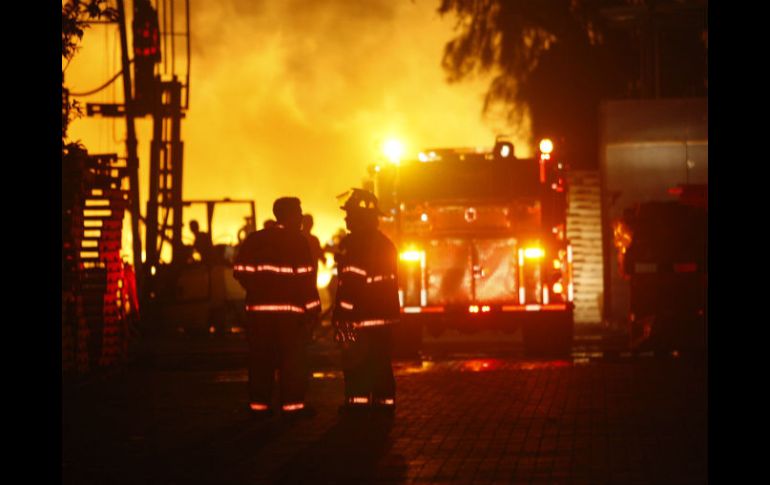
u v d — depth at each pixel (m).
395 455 21.94
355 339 27.06
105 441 23.95
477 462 21.05
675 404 27.77
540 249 44.06
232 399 30.80
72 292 35.22
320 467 20.91
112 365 37.34
